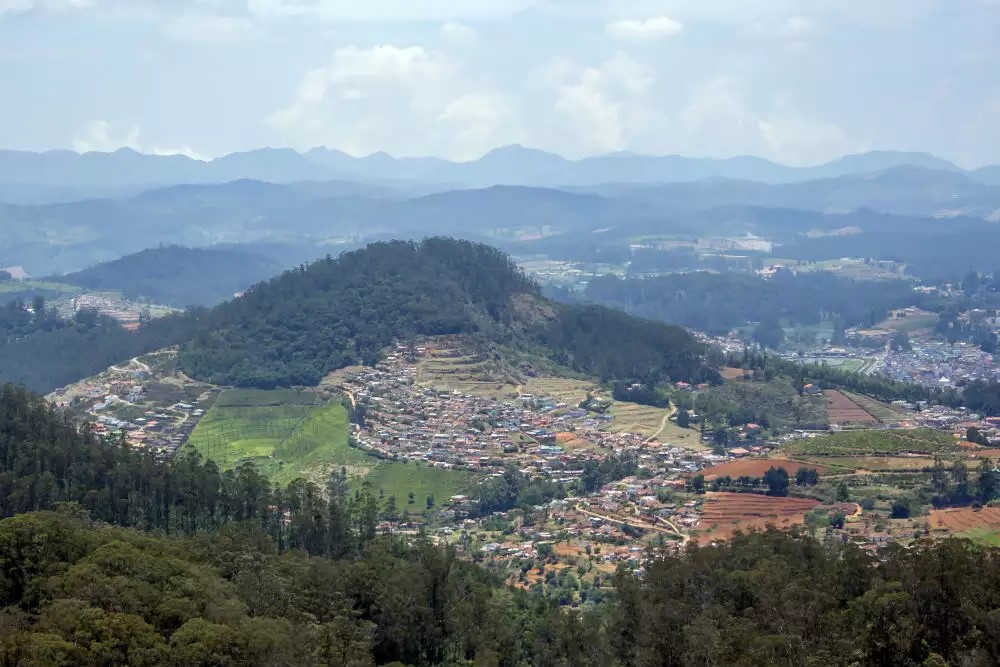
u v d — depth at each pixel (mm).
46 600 147250
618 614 179875
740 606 169500
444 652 189125
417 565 198000
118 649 136625
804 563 182375
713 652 153000
